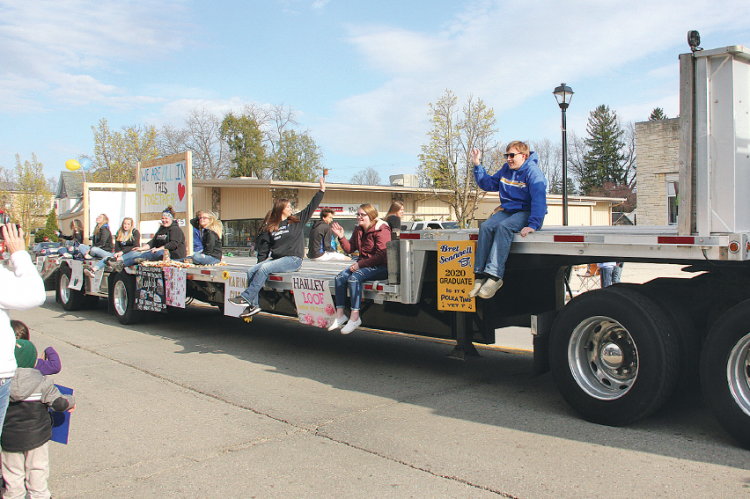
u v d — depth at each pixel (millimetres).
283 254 7395
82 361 7211
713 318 4387
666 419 4559
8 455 3021
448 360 7074
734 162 3750
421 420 4707
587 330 4531
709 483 3361
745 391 3811
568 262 4805
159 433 4523
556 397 5344
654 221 19609
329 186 29328
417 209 34406
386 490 3424
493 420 4668
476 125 28625
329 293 6367
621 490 3305
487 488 3402
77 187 62719
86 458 4043
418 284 5578
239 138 60219
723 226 3783
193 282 8727
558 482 3443
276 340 8570
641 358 4117
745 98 3895
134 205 15188
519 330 9250
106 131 41969
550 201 35250
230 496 3402
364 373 6422
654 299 4223
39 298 2875
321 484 3531
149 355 7535
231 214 29516
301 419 4797
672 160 18984
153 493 3467
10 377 2785
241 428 4598
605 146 69688
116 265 10047
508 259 5176
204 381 6125
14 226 2902
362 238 6215
